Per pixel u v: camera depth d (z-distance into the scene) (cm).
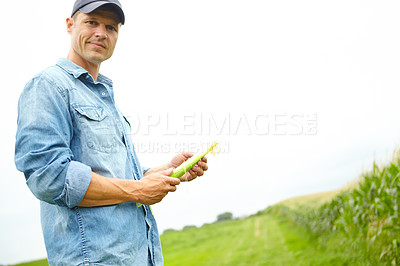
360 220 609
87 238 152
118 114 185
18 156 149
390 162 531
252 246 1218
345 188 876
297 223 1395
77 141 161
